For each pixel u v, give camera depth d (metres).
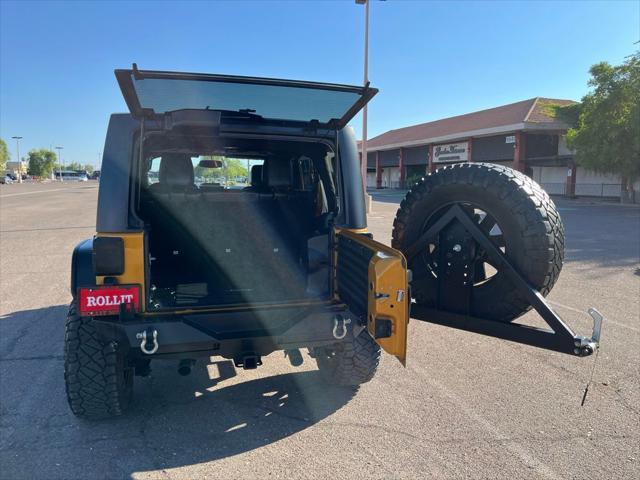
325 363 4.18
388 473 2.98
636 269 9.23
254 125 3.52
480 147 40.81
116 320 3.03
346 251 3.42
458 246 3.59
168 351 3.08
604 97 27.52
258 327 3.23
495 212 3.40
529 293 3.22
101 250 2.96
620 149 27.27
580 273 8.98
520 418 3.67
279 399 3.98
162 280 3.96
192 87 2.90
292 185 4.59
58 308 6.74
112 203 3.01
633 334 5.57
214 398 4.00
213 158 5.05
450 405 3.88
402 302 2.85
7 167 124.38
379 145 55.75
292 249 4.08
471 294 3.58
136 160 3.19
